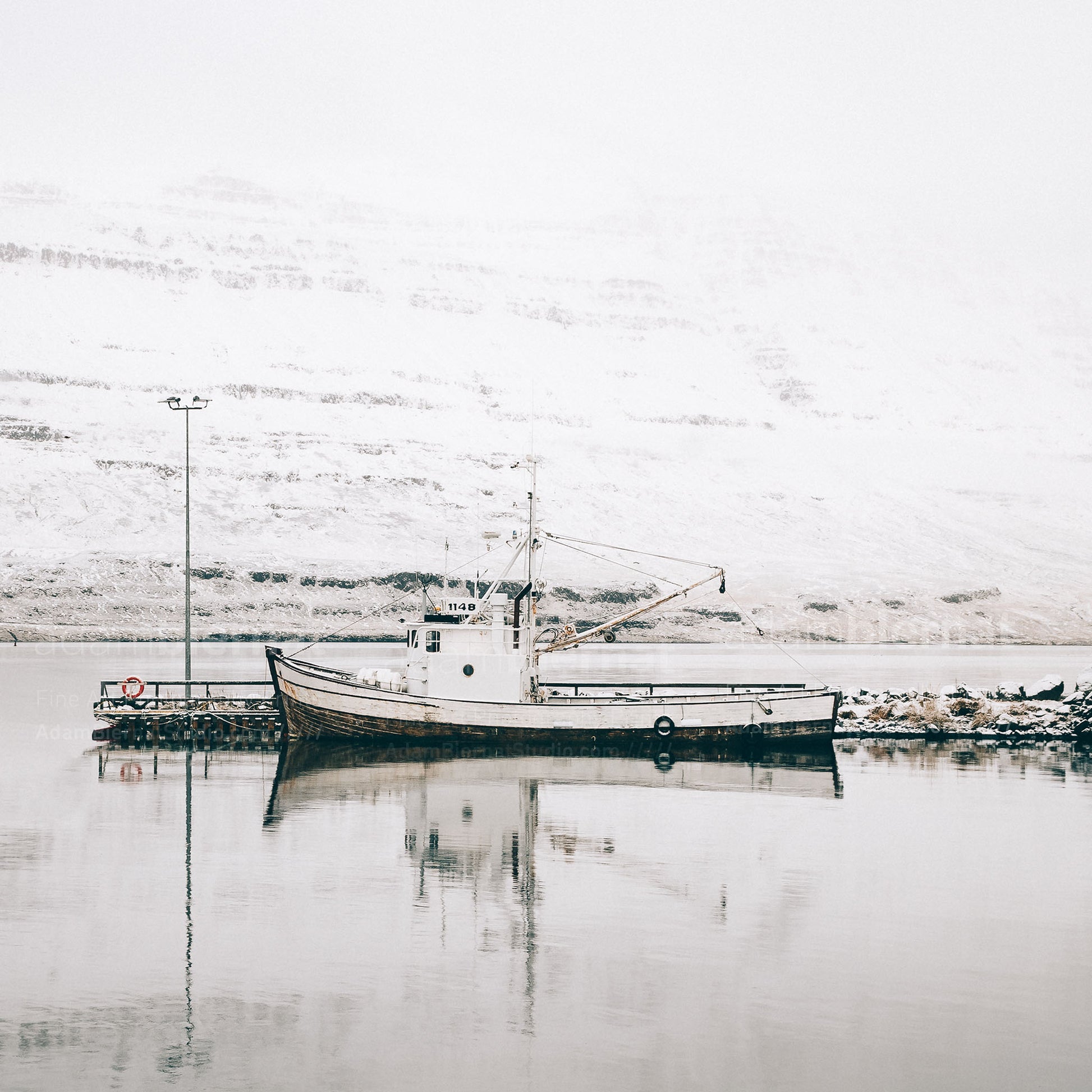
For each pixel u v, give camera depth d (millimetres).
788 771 60688
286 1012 26484
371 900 34469
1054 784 56688
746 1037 25328
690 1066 24047
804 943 30969
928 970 29156
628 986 28031
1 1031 25484
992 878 37688
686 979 28438
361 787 54094
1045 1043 25141
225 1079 23500
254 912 33062
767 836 43719
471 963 29328
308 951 30109
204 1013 26391
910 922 32844
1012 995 27578
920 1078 23672
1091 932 32062
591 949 30422
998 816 48094
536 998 27234
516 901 34375
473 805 49281
